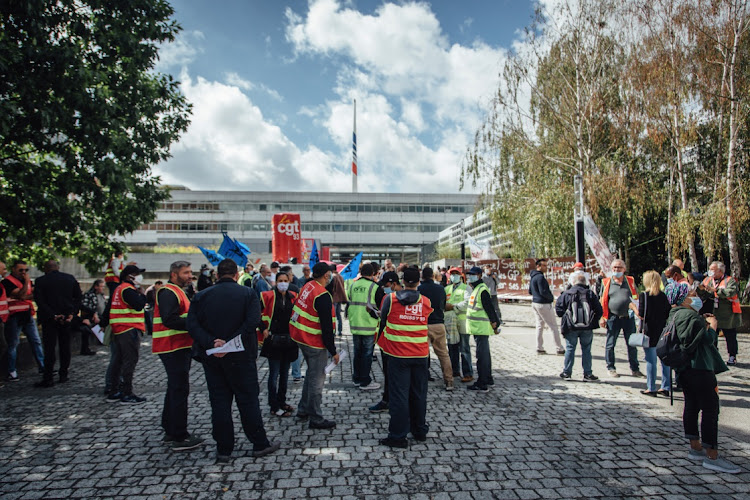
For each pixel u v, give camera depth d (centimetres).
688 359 402
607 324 730
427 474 378
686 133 1509
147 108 990
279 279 541
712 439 390
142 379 729
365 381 660
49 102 770
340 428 491
